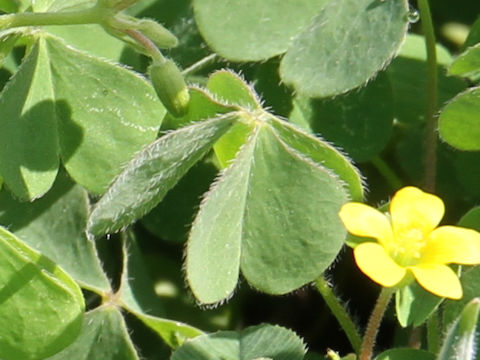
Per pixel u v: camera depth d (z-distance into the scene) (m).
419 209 0.11
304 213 0.12
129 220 0.11
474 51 0.12
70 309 0.11
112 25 0.12
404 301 0.12
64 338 0.11
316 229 0.12
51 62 0.12
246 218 0.12
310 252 0.12
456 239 0.11
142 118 0.12
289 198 0.12
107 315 0.12
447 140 0.12
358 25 0.12
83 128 0.12
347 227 0.11
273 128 0.12
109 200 0.11
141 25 0.12
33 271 0.11
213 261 0.11
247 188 0.12
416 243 0.11
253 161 0.12
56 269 0.12
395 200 0.11
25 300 0.11
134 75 0.12
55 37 0.12
